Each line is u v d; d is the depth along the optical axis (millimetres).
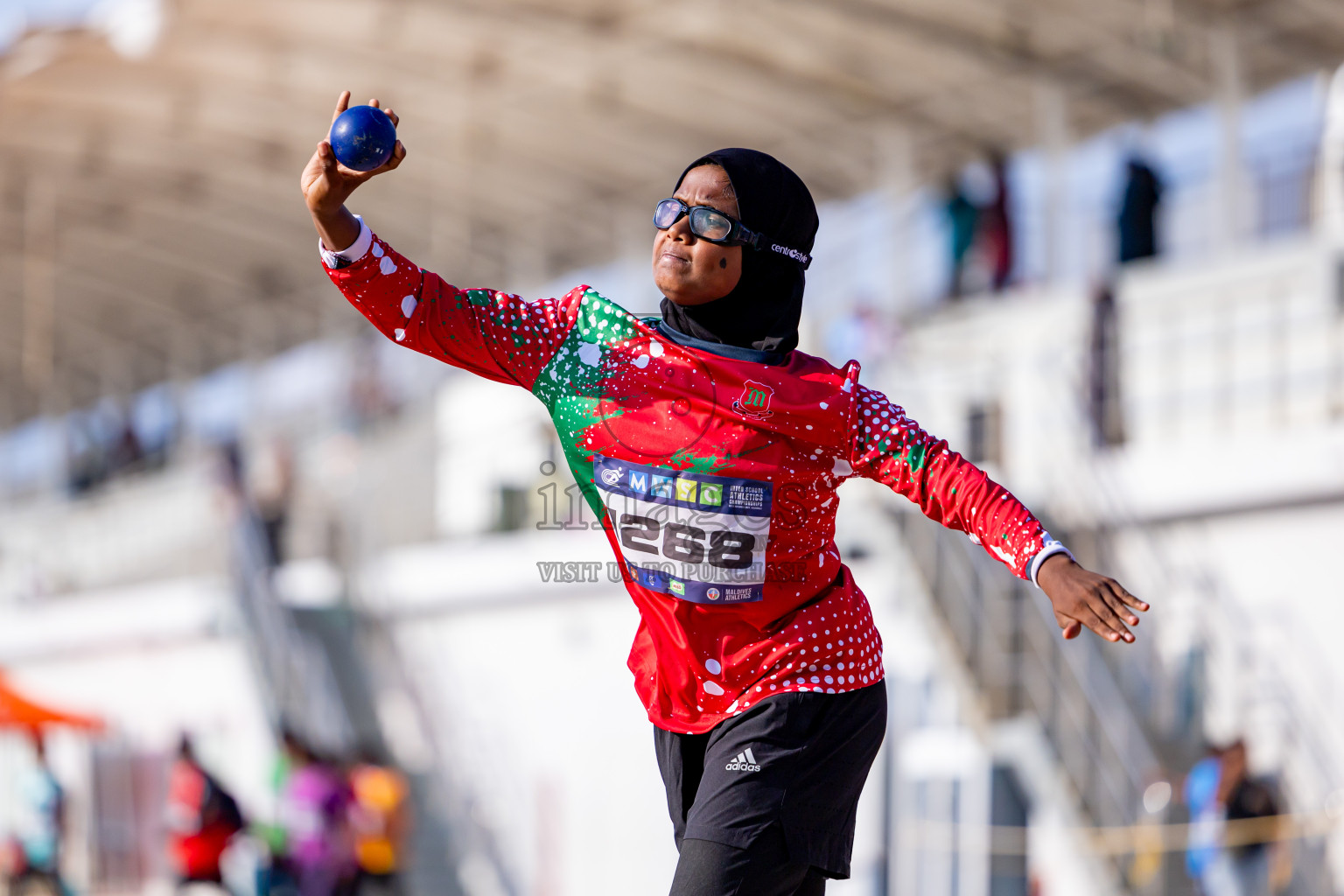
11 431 101438
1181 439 39531
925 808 36656
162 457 83375
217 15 47156
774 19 49000
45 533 72188
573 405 10711
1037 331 43312
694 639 10805
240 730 53156
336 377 72812
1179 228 50250
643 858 41750
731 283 10648
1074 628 9766
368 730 51469
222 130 56438
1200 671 35250
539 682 45969
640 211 66000
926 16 48875
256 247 70938
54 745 65438
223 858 44594
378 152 9930
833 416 10516
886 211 58094
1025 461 40500
